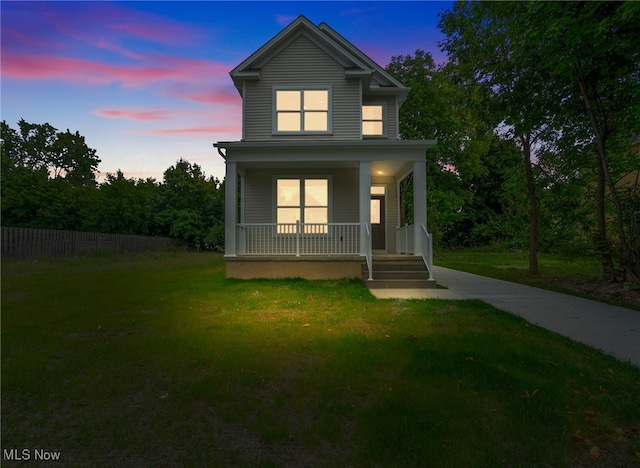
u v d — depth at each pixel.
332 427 2.73
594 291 9.33
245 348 4.53
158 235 33.16
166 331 5.36
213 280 11.27
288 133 12.77
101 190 33.44
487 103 12.26
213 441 2.61
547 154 13.45
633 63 8.98
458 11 13.84
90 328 5.55
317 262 11.23
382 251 13.98
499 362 4.03
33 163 54.28
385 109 14.29
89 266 16.08
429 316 6.36
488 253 28.75
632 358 4.33
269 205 13.25
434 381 3.54
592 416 2.94
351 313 6.55
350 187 13.29
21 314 6.49
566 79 9.80
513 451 2.48
